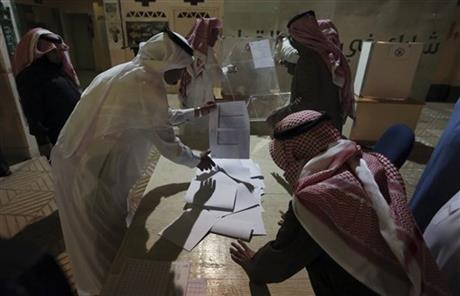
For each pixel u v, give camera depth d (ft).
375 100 9.42
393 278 2.02
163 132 3.82
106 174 3.93
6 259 0.97
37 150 9.43
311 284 2.75
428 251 2.21
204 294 2.63
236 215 3.72
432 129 12.12
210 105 4.79
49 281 1.00
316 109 5.15
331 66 5.19
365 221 2.07
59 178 3.85
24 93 5.28
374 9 9.86
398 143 4.00
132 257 3.04
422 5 9.84
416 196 3.73
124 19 15.48
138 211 3.80
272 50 8.18
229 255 3.09
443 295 2.07
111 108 3.66
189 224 3.53
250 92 8.18
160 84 3.82
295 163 2.43
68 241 4.01
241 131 4.72
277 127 2.54
